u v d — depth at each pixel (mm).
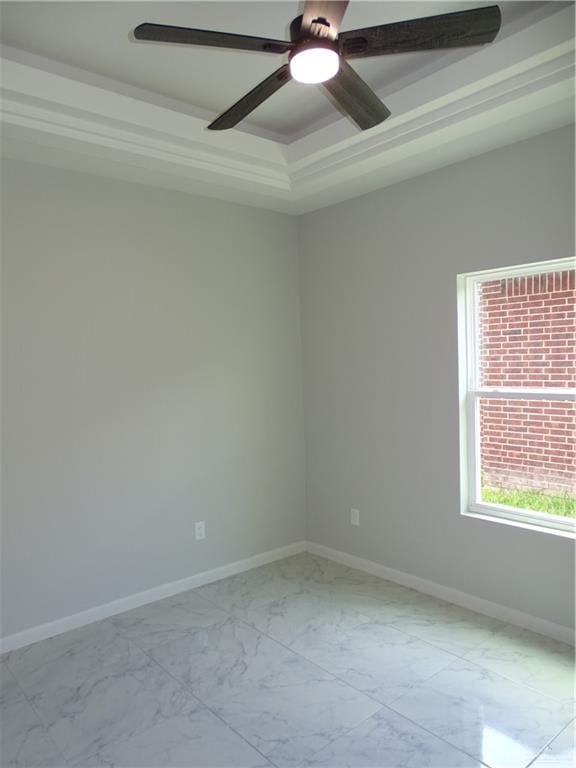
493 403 3154
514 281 3033
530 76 2330
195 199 3625
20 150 2809
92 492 3182
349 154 3113
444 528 3320
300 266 4219
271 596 3461
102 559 3225
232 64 2580
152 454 3432
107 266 3227
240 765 2020
